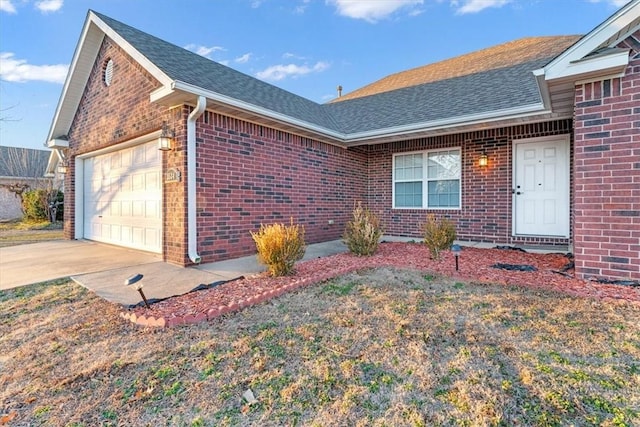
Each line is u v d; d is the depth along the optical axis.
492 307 3.53
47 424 1.96
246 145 6.51
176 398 2.17
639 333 2.84
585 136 4.18
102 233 8.47
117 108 7.22
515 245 7.48
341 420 1.92
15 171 18.94
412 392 2.16
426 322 3.21
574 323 3.07
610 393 2.09
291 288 4.29
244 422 1.93
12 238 9.82
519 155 7.51
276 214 7.17
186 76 5.57
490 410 1.96
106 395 2.22
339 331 3.07
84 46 7.62
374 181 9.91
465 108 7.37
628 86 3.90
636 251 3.89
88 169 9.06
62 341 3.00
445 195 8.61
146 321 3.31
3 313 3.68
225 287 4.38
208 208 5.82
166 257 5.93
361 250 6.34
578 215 4.25
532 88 6.98
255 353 2.70
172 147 5.70
